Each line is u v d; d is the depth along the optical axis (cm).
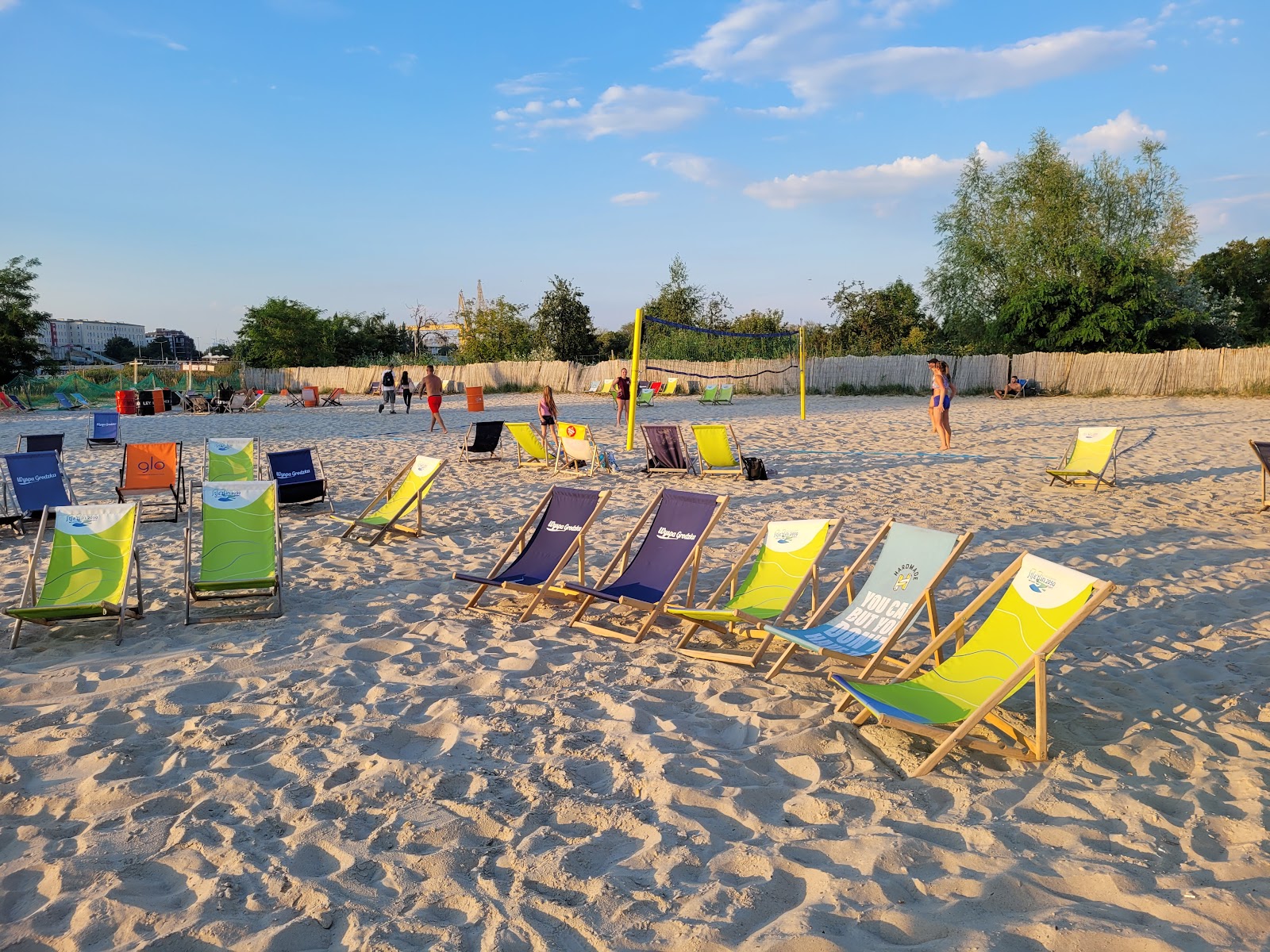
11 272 3888
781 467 1368
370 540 883
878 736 432
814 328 4125
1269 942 270
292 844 335
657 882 311
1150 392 2939
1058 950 265
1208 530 880
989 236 3841
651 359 3678
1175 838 338
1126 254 3328
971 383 3206
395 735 438
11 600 677
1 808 366
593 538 888
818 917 285
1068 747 419
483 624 620
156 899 302
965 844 336
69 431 2148
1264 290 5006
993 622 452
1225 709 458
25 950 275
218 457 1059
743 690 500
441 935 279
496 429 1446
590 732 441
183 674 517
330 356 5159
